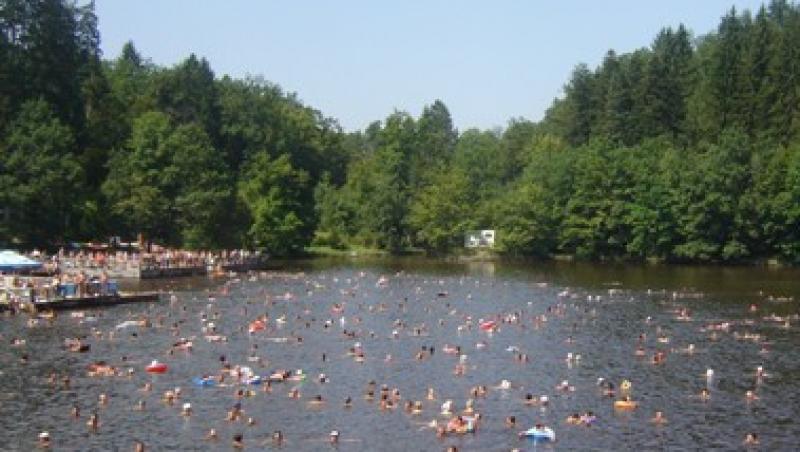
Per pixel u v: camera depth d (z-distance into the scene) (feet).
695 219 594.65
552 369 253.85
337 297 408.46
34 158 479.41
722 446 181.78
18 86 529.45
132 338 288.71
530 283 480.23
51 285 359.46
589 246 646.74
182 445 178.81
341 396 220.02
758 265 595.06
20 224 479.00
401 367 254.68
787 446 181.68
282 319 333.01
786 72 653.30
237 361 258.16
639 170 633.20
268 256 620.90
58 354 260.83
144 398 214.48
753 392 226.79
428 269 572.51
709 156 608.60
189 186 564.30
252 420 196.34
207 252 558.97
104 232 545.85
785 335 310.04
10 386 222.89
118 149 578.66
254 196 649.20
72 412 200.54
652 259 634.02
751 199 584.81
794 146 612.29
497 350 281.95
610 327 327.67
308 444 181.16
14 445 176.65
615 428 194.49
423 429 192.44
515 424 197.16
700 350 282.36
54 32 550.36
